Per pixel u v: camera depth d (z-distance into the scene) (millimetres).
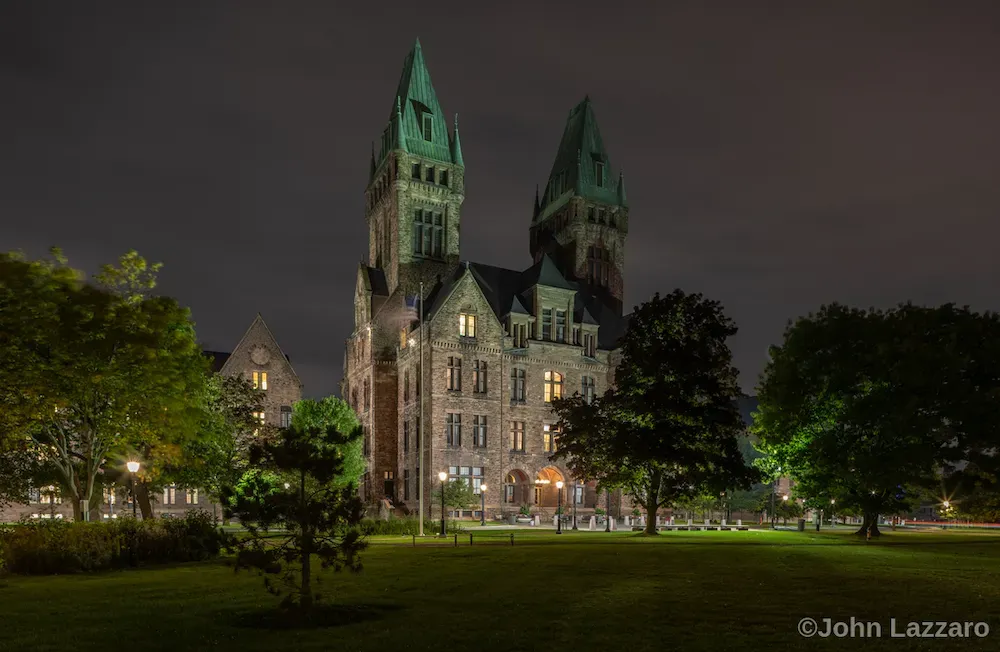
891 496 45156
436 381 71438
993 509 48125
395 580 21312
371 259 91250
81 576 23406
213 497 45281
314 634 13648
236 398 49125
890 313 47938
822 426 47125
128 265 37344
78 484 38844
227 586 20406
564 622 14727
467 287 74688
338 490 16141
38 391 31562
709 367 44906
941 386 41594
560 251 98688
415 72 88625
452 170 86562
